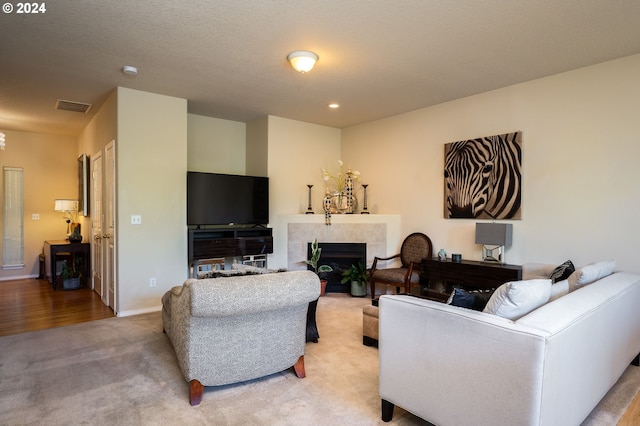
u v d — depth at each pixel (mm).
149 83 3990
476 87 4078
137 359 2975
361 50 3135
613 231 3326
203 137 5449
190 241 4512
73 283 5574
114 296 4250
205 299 2141
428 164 4863
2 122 5715
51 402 2314
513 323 1641
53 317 4098
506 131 4055
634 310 2605
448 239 4633
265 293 2309
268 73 3688
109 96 4406
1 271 6293
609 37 2883
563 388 1646
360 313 4309
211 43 3021
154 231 4348
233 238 4848
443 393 1816
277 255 5441
